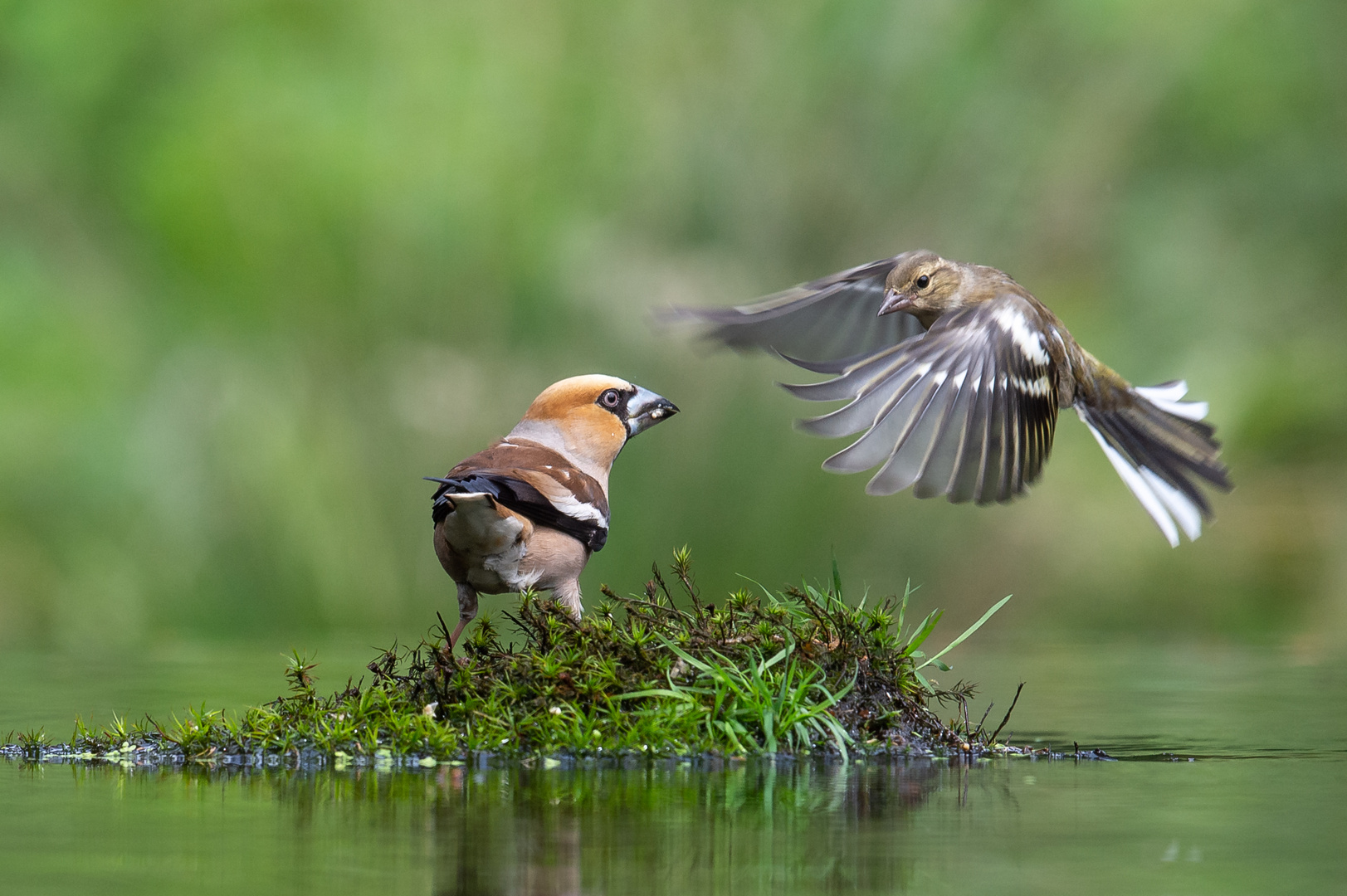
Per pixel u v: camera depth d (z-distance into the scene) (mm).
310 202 17469
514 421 15891
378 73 18797
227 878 4625
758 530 15352
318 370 16547
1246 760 7133
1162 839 5258
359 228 17156
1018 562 16281
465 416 15875
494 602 15500
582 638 7281
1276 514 17688
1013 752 7340
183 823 5500
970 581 16125
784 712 7062
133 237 19141
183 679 10305
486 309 16750
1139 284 18922
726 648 7301
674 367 15820
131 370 17203
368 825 5422
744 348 8680
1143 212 19312
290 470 15617
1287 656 12555
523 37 18609
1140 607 16422
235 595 15477
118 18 20344
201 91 19531
